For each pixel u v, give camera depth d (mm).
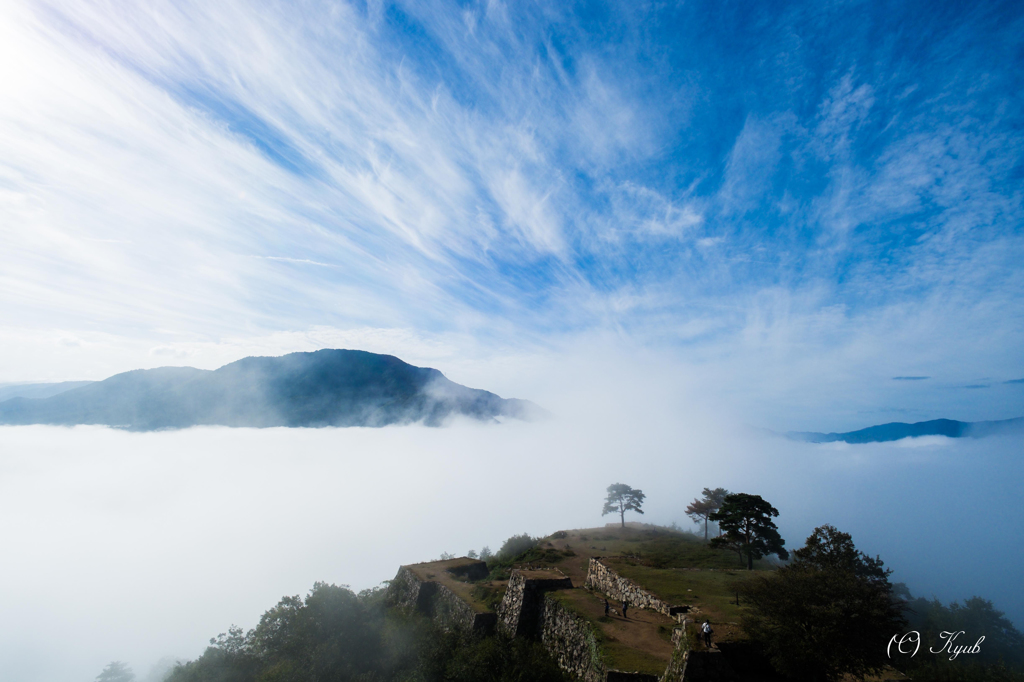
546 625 43750
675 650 31641
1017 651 44156
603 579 51781
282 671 37562
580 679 36000
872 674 28281
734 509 58469
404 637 42656
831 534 38281
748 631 30953
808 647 28047
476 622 45594
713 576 48000
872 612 28656
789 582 30891
